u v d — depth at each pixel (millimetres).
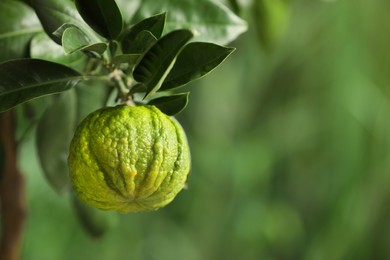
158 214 5902
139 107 1704
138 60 1667
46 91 1725
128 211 1725
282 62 5340
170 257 5887
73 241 5414
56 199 5113
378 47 5227
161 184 1686
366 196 5574
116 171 1649
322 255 5738
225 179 5918
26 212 2473
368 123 5422
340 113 5445
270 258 5984
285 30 5199
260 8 2822
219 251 5996
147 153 1655
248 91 5523
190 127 5574
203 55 1703
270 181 5863
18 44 1935
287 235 5867
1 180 2232
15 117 2342
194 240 5984
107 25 1720
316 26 5211
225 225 5996
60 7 1767
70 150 1702
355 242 5645
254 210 5906
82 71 1910
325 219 5699
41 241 5285
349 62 5262
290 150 5672
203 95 5484
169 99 1773
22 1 1966
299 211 5812
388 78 5270
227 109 5566
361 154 5523
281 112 5566
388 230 5598
